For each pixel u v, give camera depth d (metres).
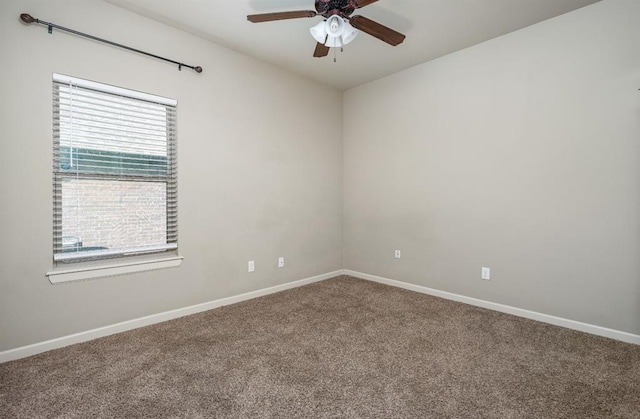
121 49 2.48
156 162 2.73
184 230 2.86
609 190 2.39
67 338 2.29
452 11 2.51
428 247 3.50
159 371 1.96
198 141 2.93
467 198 3.17
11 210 2.07
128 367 2.00
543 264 2.71
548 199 2.67
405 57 3.34
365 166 4.13
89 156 2.39
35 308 2.16
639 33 2.25
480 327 2.62
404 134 3.70
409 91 3.63
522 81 2.79
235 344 2.32
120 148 2.54
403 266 3.75
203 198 2.98
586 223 2.49
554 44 2.61
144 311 2.65
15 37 2.05
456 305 3.15
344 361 2.08
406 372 1.94
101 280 2.44
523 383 1.83
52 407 1.61
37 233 2.16
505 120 2.90
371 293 3.56
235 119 3.20
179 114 2.80
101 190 2.46
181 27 2.75
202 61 2.95
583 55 2.47
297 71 3.71
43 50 2.15
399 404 1.64
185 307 2.89
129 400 1.67
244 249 3.31
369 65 3.54
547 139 2.66
